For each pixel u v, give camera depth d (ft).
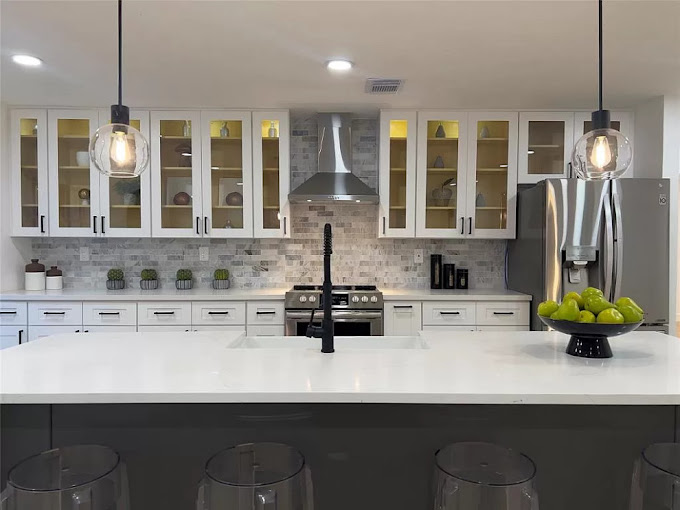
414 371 5.35
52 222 12.84
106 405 5.69
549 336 7.41
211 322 12.21
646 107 12.23
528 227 12.35
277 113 13.00
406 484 5.74
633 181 11.11
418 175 13.01
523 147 12.87
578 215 11.14
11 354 6.20
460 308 12.25
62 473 5.54
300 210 14.06
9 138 12.76
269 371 5.35
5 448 5.69
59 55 9.22
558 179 11.19
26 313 12.06
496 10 7.43
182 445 5.71
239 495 4.89
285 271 14.11
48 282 13.26
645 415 5.72
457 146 13.01
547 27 8.02
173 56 9.27
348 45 8.76
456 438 5.71
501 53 9.11
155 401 4.58
